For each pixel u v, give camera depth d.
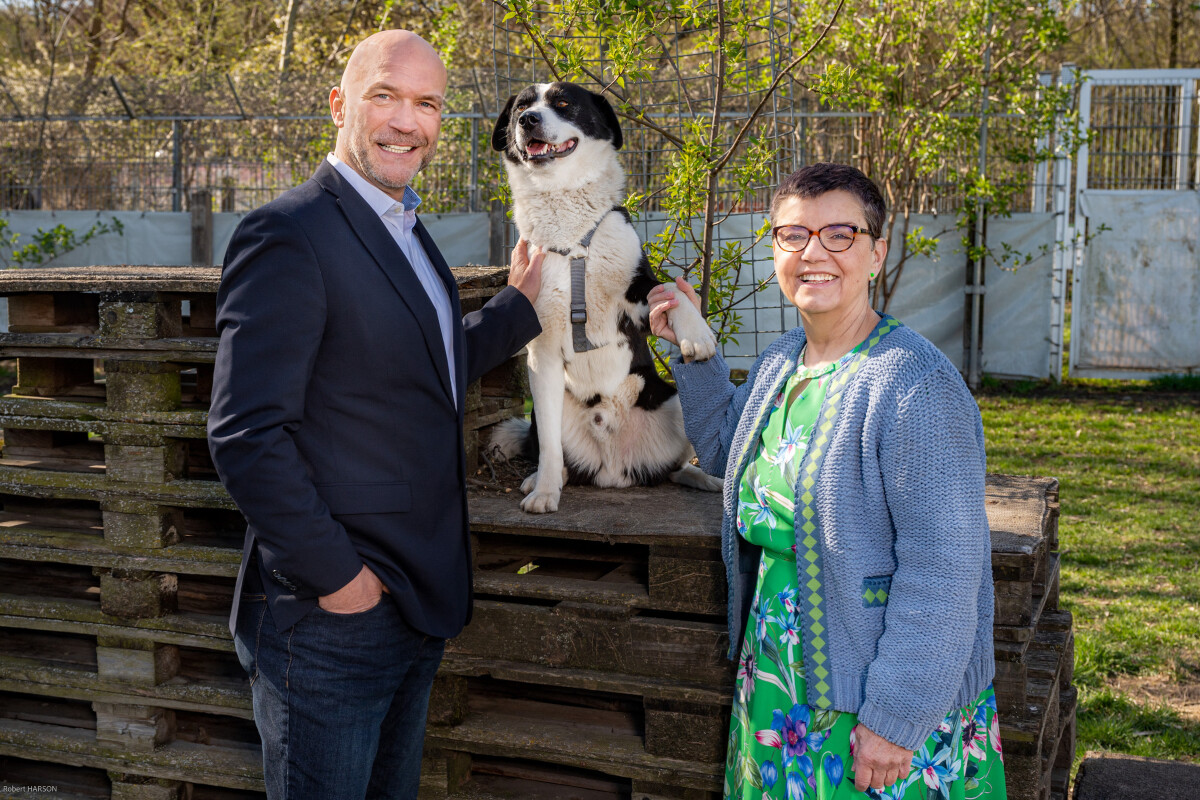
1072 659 2.81
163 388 2.40
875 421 1.67
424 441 1.93
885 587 1.70
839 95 3.88
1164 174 10.35
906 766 1.62
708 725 2.17
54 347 2.45
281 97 10.05
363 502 1.84
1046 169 10.06
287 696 1.86
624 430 2.93
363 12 15.16
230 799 2.58
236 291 1.77
